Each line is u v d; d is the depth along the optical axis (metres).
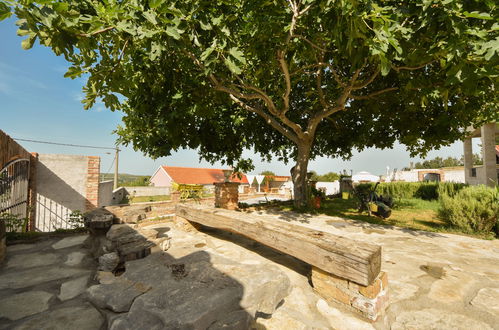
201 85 6.40
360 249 2.00
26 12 2.17
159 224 5.31
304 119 10.52
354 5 2.86
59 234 4.66
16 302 2.15
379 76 7.33
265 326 1.79
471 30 2.90
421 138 8.52
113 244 2.91
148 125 6.60
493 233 5.10
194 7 3.48
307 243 2.26
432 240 4.71
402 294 2.43
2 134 4.30
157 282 2.07
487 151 11.96
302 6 4.80
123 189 22.19
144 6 3.07
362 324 1.85
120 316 1.70
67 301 2.17
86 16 2.85
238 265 2.50
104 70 3.52
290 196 18.19
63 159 7.64
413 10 3.42
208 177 33.06
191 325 1.46
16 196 5.60
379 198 8.30
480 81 4.23
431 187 13.12
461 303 2.26
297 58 7.04
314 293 2.31
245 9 4.32
